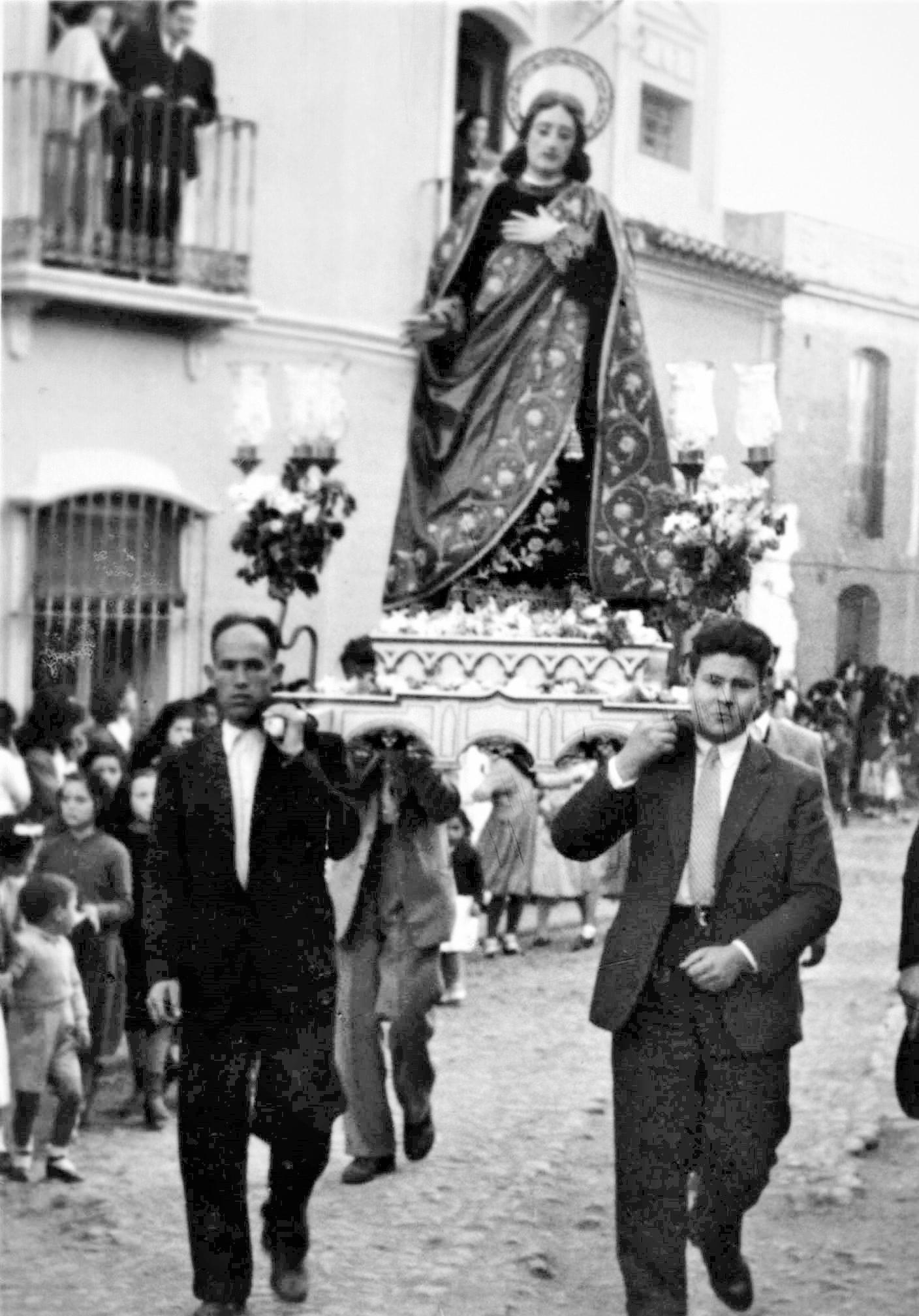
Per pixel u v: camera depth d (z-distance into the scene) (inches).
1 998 275.1
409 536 521.0
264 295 655.1
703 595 462.6
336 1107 217.3
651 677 476.7
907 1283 227.0
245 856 215.0
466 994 430.3
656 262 768.3
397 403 698.8
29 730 424.8
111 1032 317.1
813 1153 283.3
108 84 595.5
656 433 526.3
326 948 218.5
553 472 525.0
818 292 780.0
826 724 657.6
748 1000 199.6
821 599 725.3
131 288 595.5
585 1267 236.5
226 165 644.7
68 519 592.4
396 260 695.7
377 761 273.7
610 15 780.6
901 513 761.0
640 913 202.8
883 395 790.5
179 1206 266.1
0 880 303.6
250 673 217.3
